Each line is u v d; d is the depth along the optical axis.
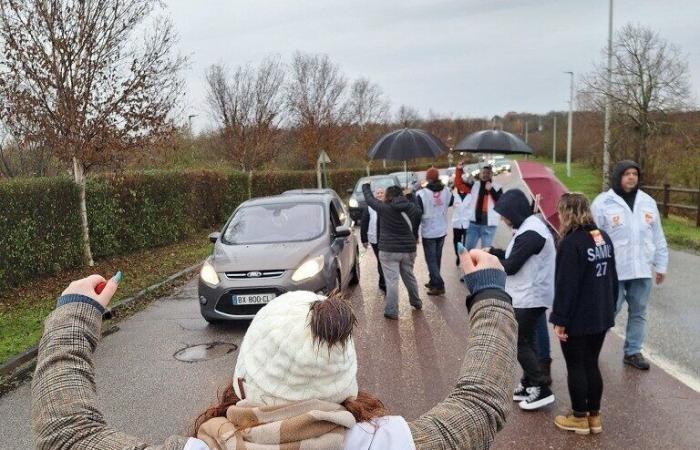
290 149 27.70
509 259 3.96
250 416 1.01
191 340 6.23
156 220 12.94
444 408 1.17
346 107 29.92
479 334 1.29
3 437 4.07
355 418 1.05
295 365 1.00
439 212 7.71
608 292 3.62
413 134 8.22
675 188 15.12
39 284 8.52
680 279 8.31
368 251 12.49
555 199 4.75
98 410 1.19
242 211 7.91
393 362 5.28
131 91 9.45
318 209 7.77
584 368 3.71
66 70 8.88
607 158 19.53
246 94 21.08
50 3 8.66
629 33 18.30
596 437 3.69
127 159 10.09
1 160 11.87
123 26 9.21
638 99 18.31
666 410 4.02
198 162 20.91
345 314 1.04
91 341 1.29
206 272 6.59
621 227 4.73
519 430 3.82
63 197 9.30
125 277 9.40
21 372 5.30
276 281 6.32
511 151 7.89
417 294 6.98
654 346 5.40
